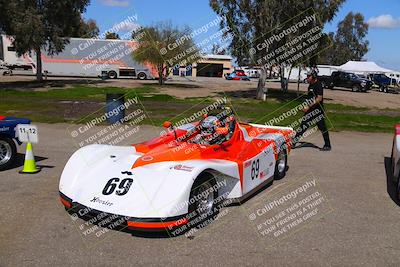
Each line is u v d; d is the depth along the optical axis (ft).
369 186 23.89
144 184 15.99
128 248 14.76
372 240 16.08
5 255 13.89
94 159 18.45
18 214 17.65
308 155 32.17
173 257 14.15
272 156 22.95
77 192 16.58
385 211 19.60
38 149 31.83
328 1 74.54
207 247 15.06
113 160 18.29
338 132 45.57
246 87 126.93
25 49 107.86
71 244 14.92
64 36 117.39
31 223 16.71
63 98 78.95
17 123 25.32
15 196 20.01
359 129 48.08
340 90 139.44
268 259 14.21
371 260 14.35
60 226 16.49
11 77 143.54
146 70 158.40
